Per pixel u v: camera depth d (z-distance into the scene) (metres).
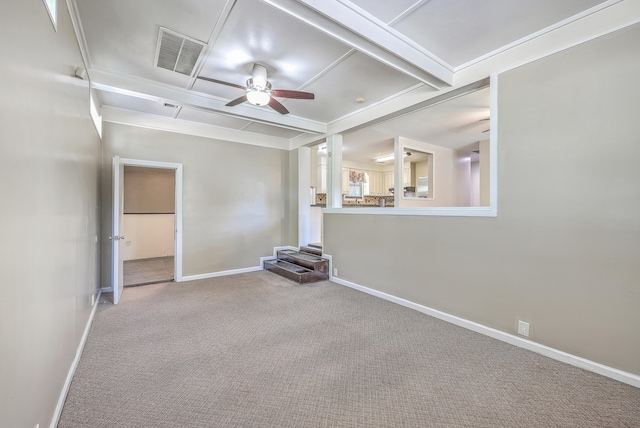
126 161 4.45
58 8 1.74
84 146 2.66
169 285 4.70
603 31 2.15
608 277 2.15
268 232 5.99
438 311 3.36
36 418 1.37
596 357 2.21
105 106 4.27
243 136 5.63
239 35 2.53
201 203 5.15
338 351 2.57
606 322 2.16
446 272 3.28
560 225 2.38
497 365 2.33
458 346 2.66
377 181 8.85
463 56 2.84
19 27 1.15
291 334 2.92
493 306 2.84
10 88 1.07
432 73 2.81
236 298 4.05
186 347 2.63
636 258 2.03
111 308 3.62
